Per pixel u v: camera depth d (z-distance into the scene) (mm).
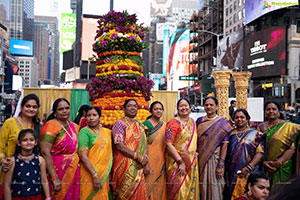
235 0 41094
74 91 7008
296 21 33219
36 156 3008
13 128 3256
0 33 72062
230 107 8609
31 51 77062
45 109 6816
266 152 3797
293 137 3631
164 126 4074
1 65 51938
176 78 57406
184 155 3732
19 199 2828
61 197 3213
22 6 109188
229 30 43188
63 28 77375
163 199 3873
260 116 7578
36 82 82625
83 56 47812
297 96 30016
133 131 3615
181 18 121188
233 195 3549
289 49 31859
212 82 37062
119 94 4586
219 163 3717
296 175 648
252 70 35000
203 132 3859
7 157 2984
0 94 39344
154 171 3871
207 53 49750
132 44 4785
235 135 3748
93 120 3467
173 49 58219
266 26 34000
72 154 3342
